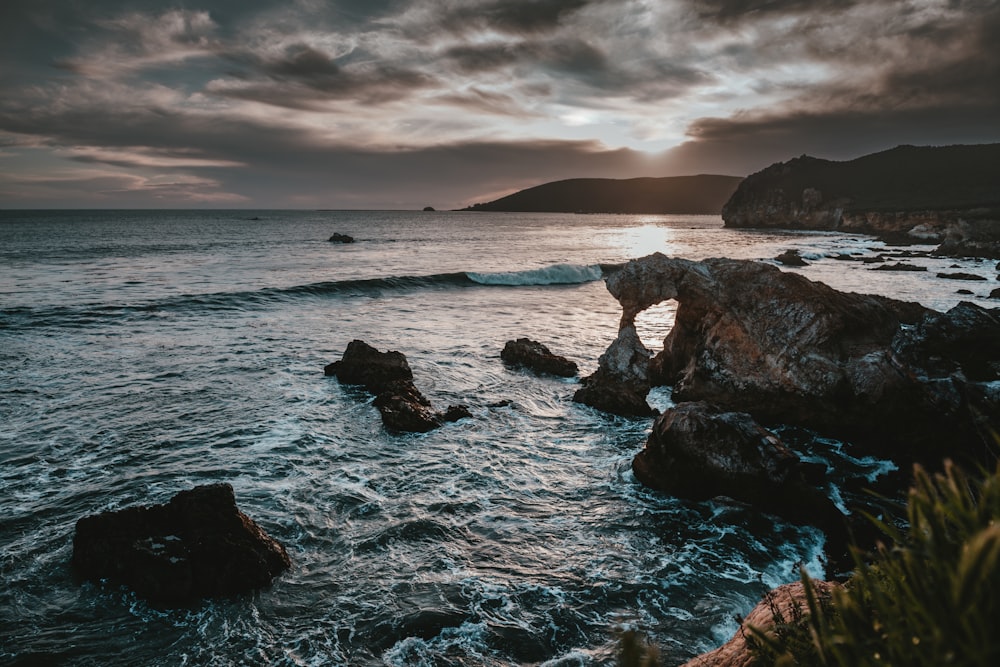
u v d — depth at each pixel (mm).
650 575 10391
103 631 8688
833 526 11930
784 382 16781
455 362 24062
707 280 19109
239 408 18031
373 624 8977
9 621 8812
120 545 9891
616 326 31859
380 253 70625
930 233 95000
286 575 10109
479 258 66438
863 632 1812
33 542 10773
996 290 39094
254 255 65062
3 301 33406
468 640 8695
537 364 23250
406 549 11039
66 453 14562
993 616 1224
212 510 10352
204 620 8961
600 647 8641
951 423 14484
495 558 10844
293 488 13180
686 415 13484
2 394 18703
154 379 20656
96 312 31188
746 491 12578
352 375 20734
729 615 9320
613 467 14797
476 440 16438
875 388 15352
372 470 14305
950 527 1854
